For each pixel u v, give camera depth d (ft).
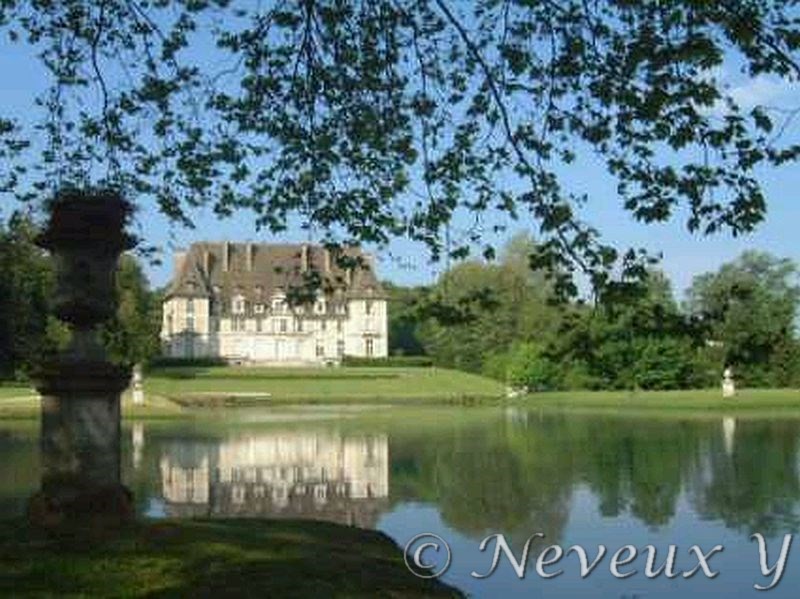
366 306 446.19
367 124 36.65
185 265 446.19
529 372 298.56
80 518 37.29
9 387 251.60
